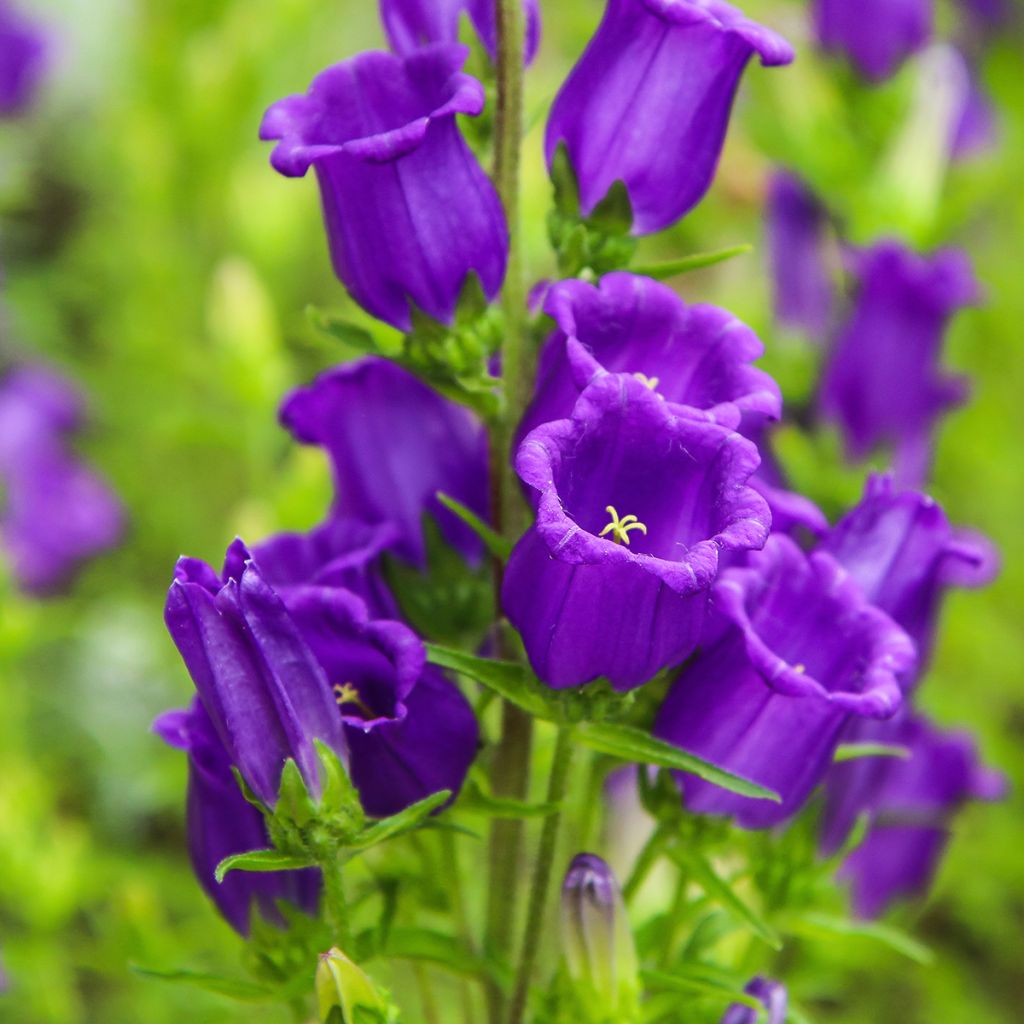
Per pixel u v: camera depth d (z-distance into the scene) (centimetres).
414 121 62
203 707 64
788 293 91
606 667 62
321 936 66
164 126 127
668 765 63
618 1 64
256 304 104
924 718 77
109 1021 102
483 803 65
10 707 103
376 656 64
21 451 129
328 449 68
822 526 66
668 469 61
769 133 91
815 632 64
